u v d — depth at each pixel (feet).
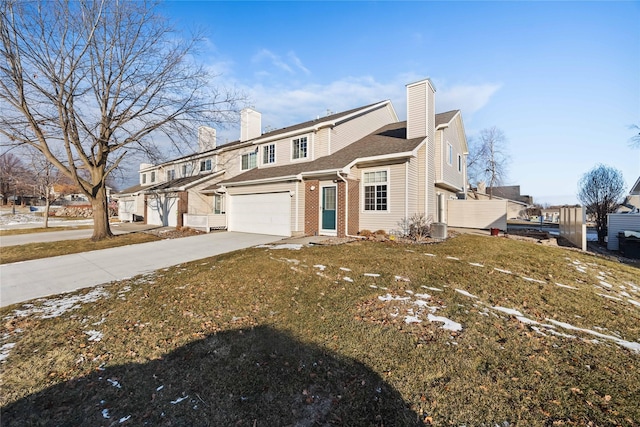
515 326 13.46
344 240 35.32
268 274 21.75
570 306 15.96
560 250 31.68
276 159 53.93
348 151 45.65
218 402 8.87
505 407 8.39
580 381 9.54
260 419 8.16
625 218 41.24
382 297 16.80
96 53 40.88
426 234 36.52
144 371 10.58
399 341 12.07
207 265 25.96
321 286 18.86
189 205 63.67
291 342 12.20
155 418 8.30
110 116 43.57
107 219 47.01
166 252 34.09
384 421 7.97
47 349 12.33
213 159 69.77
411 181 38.06
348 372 10.11
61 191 169.07
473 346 11.66
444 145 47.96
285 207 44.80
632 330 13.44
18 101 37.96
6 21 34.73
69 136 42.14
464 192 63.93
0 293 20.42
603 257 32.71
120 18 40.63
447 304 15.72
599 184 64.75
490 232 46.57
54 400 9.19
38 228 69.10
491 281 19.31
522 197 144.05
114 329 14.05
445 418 8.02
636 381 9.55
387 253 27.07
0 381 10.18
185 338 12.89
